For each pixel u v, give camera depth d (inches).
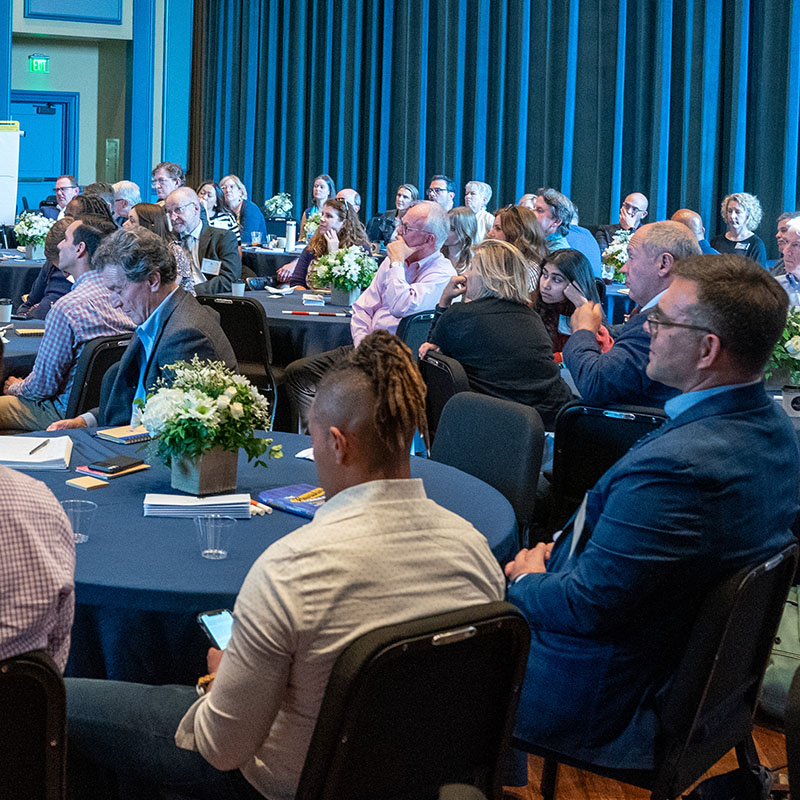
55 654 61.2
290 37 495.5
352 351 60.9
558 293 162.6
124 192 337.4
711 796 81.0
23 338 177.0
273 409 192.7
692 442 71.1
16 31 519.2
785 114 337.7
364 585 56.4
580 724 75.0
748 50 346.9
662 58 365.7
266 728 57.9
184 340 118.0
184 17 549.3
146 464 104.3
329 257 230.4
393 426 58.5
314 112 489.4
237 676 56.3
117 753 66.5
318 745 54.8
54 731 57.0
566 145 397.7
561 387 146.5
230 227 371.9
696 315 72.9
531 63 406.3
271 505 93.6
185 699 67.7
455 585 59.5
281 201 468.8
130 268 118.6
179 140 560.1
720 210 359.6
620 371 116.6
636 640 74.0
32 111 549.6
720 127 357.4
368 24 464.8
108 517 88.9
